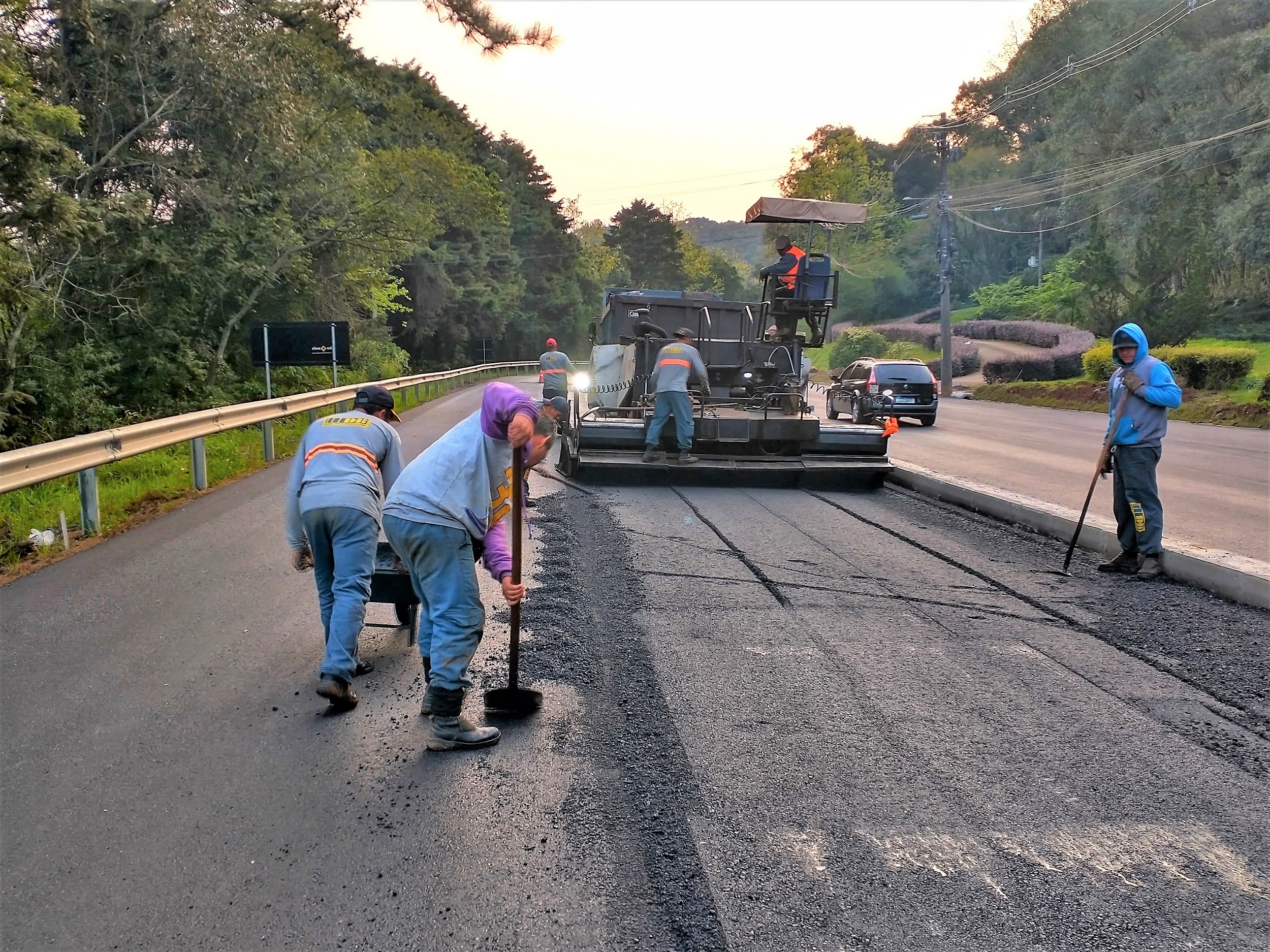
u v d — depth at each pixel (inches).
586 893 115.2
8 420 518.6
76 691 177.3
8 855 122.3
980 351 2108.8
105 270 649.6
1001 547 308.5
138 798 137.4
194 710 169.3
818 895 115.2
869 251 3248.0
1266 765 152.1
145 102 682.2
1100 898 115.9
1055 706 174.9
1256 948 106.7
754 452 450.0
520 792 139.6
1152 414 264.5
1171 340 1189.7
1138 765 151.6
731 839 127.6
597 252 3577.8
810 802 137.9
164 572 264.8
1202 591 253.0
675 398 415.8
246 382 812.0
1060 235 2923.2
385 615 231.8
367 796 138.6
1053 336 1930.4
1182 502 418.0
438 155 1044.5
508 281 2309.3
